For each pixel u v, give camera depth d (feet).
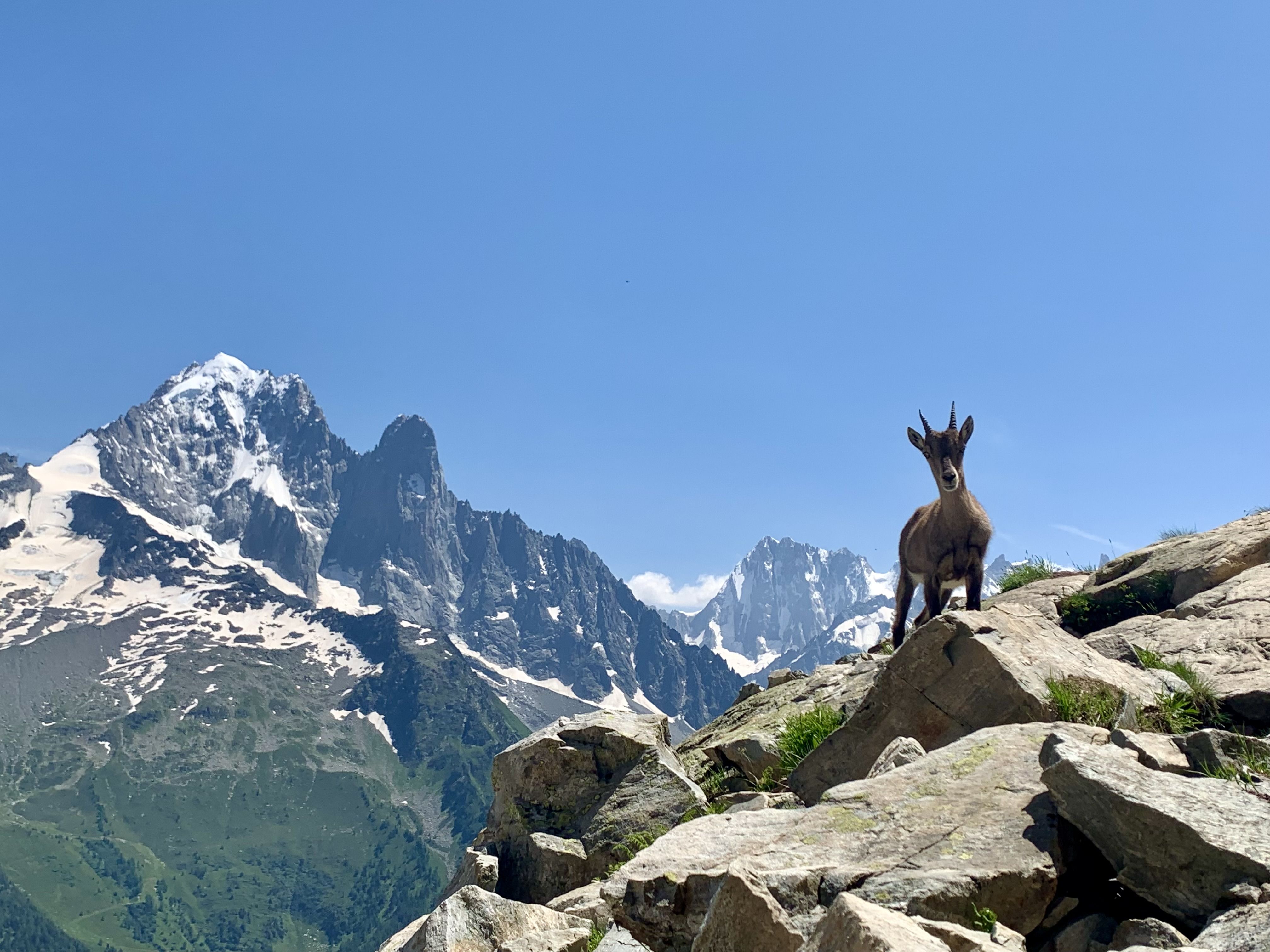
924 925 8.42
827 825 11.24
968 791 11.27
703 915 10.77
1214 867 8.91
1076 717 13.62
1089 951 9.15
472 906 12.05
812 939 8.62
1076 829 10.29
